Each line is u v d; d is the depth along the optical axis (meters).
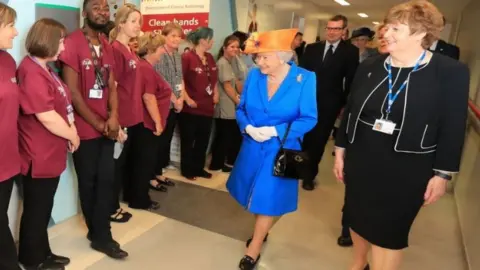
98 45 2.12
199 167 3.88
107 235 2.31
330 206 3.45
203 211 3.07
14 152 1.74
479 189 2.83
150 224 2.77
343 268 2.42
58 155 1.93
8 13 1.61
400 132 1.49
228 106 3.96
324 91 3.54
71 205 2.63
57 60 1.97
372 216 1.62
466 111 1.43
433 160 1.50
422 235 3.04
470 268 2.42
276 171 2.06
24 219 1.96
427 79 1.45
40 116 1.77
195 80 3.57
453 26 8.78
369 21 13.82
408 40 1.44
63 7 2.29
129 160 2.95
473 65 4.80
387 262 1.68
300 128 2.07
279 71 2.09
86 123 2.11
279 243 2.68
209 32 3.54
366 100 1.58
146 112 2.79
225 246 2.55
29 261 2.01
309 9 9.51
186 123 3.66
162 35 3.10
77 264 2.18
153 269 2.21
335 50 3.49
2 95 1.63
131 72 2.42
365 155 1.60
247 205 2.14
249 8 5.12
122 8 2.36
